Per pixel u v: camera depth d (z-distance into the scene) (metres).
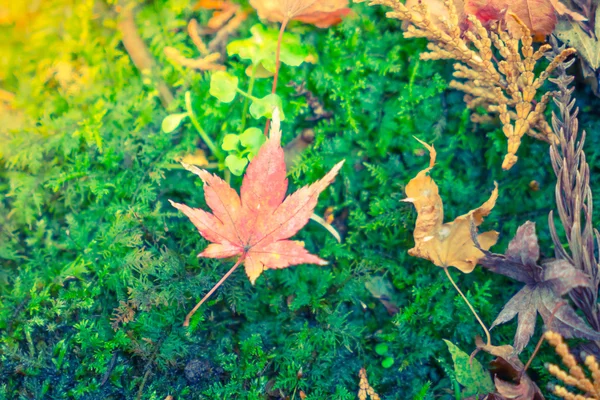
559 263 0.26
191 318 0.28
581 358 0.26
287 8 0.28
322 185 0.26
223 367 0.28
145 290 0.28
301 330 0.28
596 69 0.27
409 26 0.28
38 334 0.28
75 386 0.27
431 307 0.28
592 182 0.28
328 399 0.28
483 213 0.27
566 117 0.27
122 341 0.27
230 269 0.28
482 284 0.28
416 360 0.28
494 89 0.27
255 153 0.28
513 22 0.28
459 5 0.28
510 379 0.27
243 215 0.27
